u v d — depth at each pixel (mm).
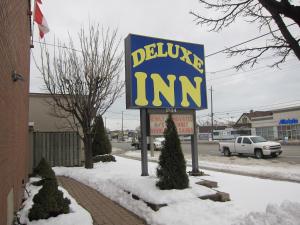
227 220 6227
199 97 11781
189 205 7156
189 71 11703
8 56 5086
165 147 8211
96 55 15133
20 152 8336
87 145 15117
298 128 50469
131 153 31844
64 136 17797
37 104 18547
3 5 4348
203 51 12125
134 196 8273
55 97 15391
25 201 8680
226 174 12281
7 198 5320
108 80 15719
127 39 11008
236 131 63156
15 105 6629
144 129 10820
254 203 7527
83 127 15125
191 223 6168
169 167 8070
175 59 11492
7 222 5348
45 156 17312
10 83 5504
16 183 7070
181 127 11555
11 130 5855
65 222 6074
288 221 4840
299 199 7852
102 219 7117
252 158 22562
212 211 6793
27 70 11086
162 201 7301
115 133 137375
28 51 11289
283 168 15367
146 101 10766
